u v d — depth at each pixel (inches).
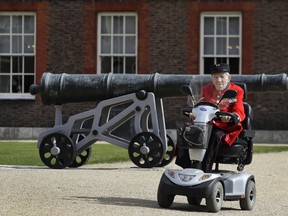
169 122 1088.2
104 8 1106.1
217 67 418.0
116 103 627.2
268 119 1085.1
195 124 398.9
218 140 400.5
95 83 630.5
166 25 1098.7
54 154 618.8
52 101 639.8
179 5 1096.2
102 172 580.1
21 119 1114.7
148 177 549.3
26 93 1122.0
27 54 1127.6
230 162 416.2
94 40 1109.1
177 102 1087.6
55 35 1112.2
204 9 1092.5
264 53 1088.8
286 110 1084.5
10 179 517.0
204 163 400.2
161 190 396.2
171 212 385.1
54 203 406.3
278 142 1080.8
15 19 1129.4
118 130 634.8
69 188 474.3
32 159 695.1
